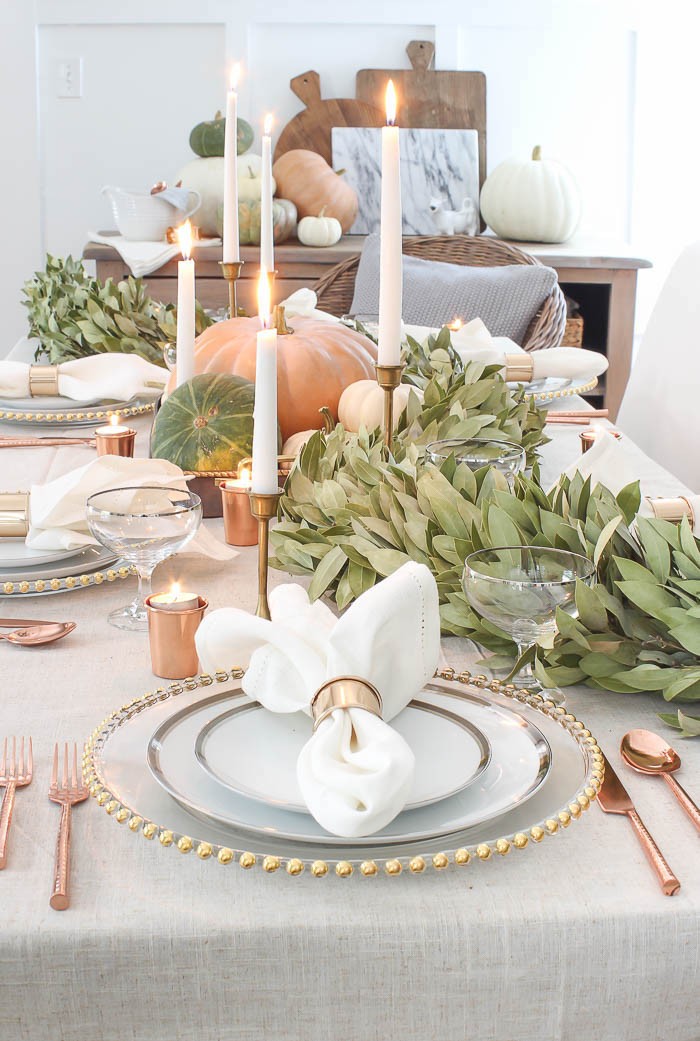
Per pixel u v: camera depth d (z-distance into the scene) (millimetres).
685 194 3553
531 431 1308
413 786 599
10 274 3424
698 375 1773
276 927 532
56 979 531
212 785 606
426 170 3361
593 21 3359
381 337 1016
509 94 3416
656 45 3398
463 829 562
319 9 3293
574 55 3393
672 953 546
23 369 1601
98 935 527
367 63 3367
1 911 535
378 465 1004
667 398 1865
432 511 910
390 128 942
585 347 3332
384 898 548
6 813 608
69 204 3414
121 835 598
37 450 1471
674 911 544
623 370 3029
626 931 542
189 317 1311
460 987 544
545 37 3369
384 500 939
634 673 744
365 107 3357
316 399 1310
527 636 738
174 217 3059
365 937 534
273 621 704
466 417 1219
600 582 827
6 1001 533
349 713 598
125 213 3035
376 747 557
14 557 981
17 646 866
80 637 887
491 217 3285
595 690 790
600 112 3451
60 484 1046
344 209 3246
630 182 3521
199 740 633
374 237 2514
